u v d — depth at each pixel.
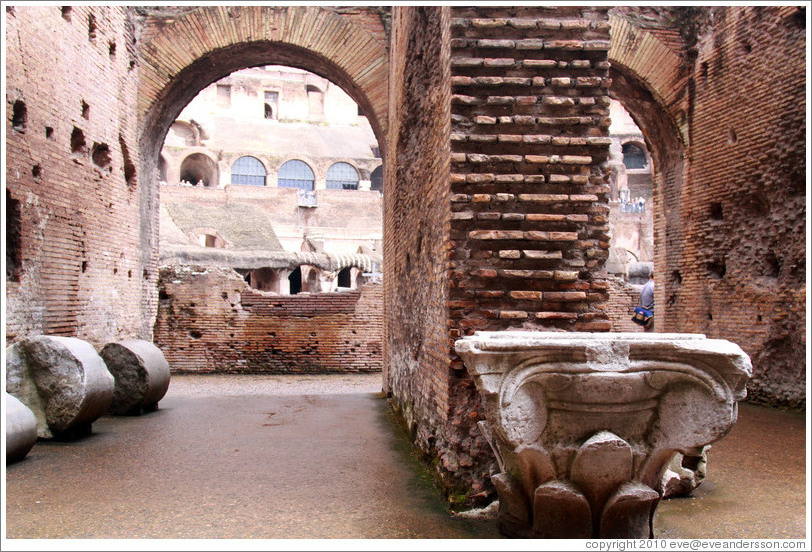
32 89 7.91
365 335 14.40
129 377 8.81
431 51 6.47
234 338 14.12
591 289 5.23
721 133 10.96
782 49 9.62
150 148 12.10
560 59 5.45
